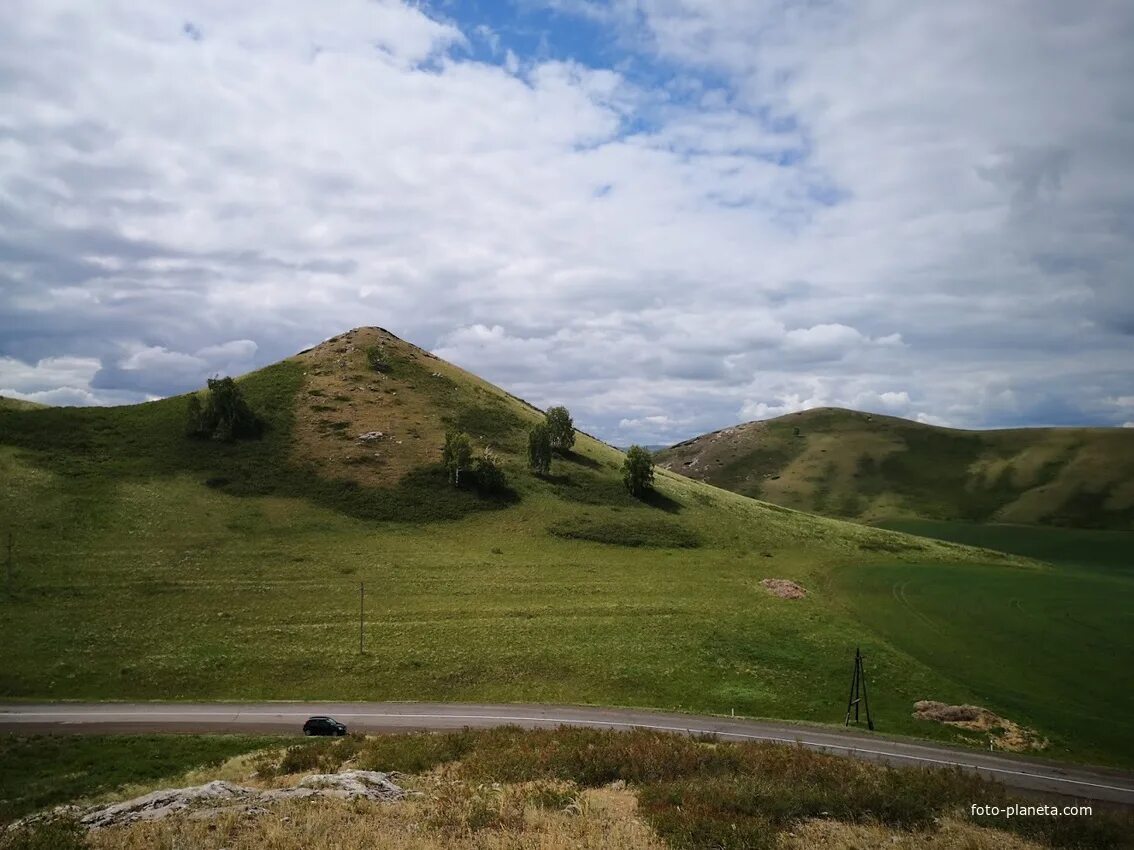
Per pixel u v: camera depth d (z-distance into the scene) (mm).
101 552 85938
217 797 23219
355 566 90750
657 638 74500
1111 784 40344
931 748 46500
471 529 107438
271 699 57625
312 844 17922
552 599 84688
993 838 21672
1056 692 64000
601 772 26422
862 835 20406
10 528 87750
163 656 64625
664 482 142625
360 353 161375
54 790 34969
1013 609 90438
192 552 89500
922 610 89438
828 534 128500
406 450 126938
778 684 65000
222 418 122438
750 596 90500
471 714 53531
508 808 21062
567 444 146250
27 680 58812
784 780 25250
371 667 64750
